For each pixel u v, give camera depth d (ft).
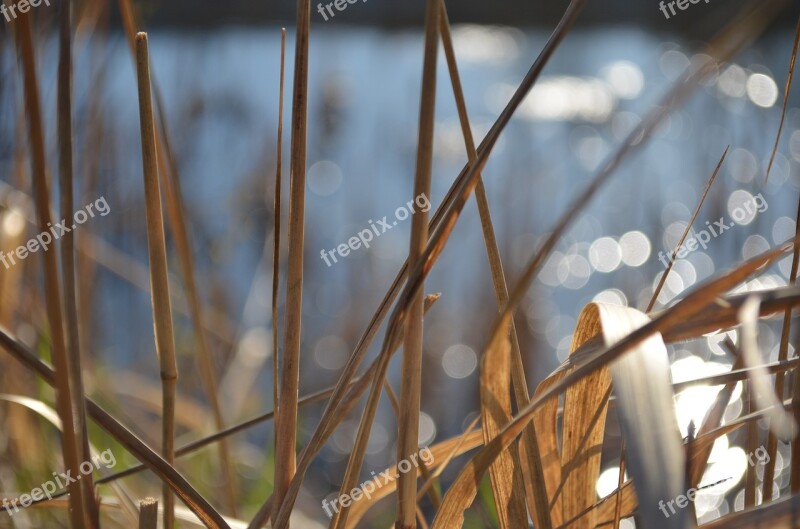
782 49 14.93
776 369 2.86
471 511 5.10
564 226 2.69
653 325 2.65
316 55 15.70
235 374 7.30
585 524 3.03
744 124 13.32
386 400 9.53
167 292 3.09
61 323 2.79
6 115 4.43
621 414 2.64
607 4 22.47
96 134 4.76
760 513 2.69
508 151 14.39
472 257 10.96
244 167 12.44
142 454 2.96
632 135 2.69
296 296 2.93
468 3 24.89
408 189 13.61
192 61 12.03
